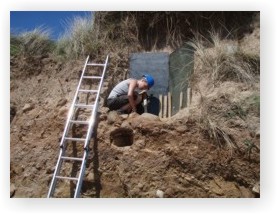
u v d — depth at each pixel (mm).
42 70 6762
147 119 5543
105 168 5543
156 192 5320
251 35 6250
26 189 5828
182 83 6180
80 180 5113
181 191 5297
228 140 5254
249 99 5477
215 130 5309
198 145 5348
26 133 6164
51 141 5922
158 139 5461
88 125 5668
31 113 6289
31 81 6707
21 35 7031
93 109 5617
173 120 5512
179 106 6098
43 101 6359
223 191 5219
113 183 5492
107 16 6844
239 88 5672
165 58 6516
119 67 6598
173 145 5395
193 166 5316
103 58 6574
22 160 6008
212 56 6062
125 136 5734
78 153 5684
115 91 5902
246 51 6008
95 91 5840
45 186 5746
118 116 5699
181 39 6684
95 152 5613
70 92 6277
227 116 5395
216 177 5266
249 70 5832
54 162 5797
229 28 6414
